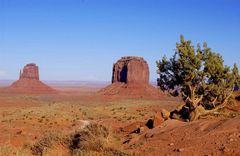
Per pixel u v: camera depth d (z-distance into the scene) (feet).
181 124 63.26
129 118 183.01
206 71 90.12
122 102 420.36
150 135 62.90
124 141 65.10
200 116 86.74
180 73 92.27
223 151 41.22
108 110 271.08
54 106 302.45
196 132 53.42
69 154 53.11
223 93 91.66
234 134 46.16
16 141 91.25
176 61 93.56
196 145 45.98
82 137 52.95
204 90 90.84
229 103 95.50
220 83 91.35
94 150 50.70
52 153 53.83
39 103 387.96
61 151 54.70
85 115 228.84
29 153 55.26
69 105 325.42
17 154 51.55
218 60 90.94
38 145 56.95
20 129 134.51
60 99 501.97
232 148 41.42
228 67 91.50
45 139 57.00
